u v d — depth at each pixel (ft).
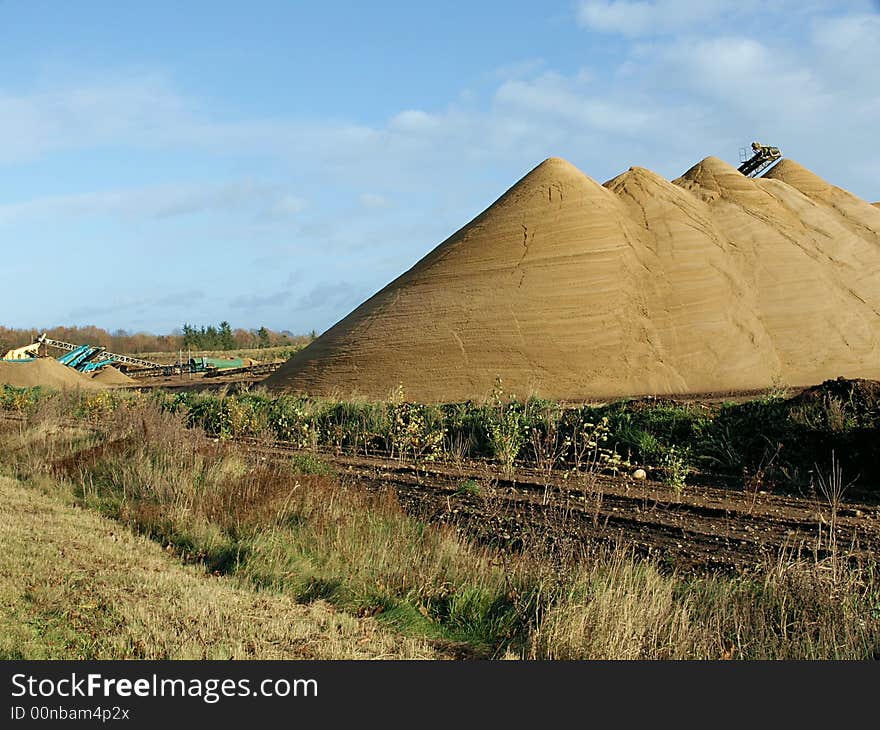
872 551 28.25
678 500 36.37
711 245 116.47
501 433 49.96
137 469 40.98
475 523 34.01
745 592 23.90
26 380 160.66
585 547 29.14
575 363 101.45
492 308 108.06
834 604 22.21
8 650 19.81
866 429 39.50
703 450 44.34
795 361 105.29
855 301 115.14
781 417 43.68
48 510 36.04
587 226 114.52
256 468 42.11
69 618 22.06
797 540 29.94
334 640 21.65
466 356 103.65
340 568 27.73
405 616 24.07
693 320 106.63
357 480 44.42
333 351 114.01
